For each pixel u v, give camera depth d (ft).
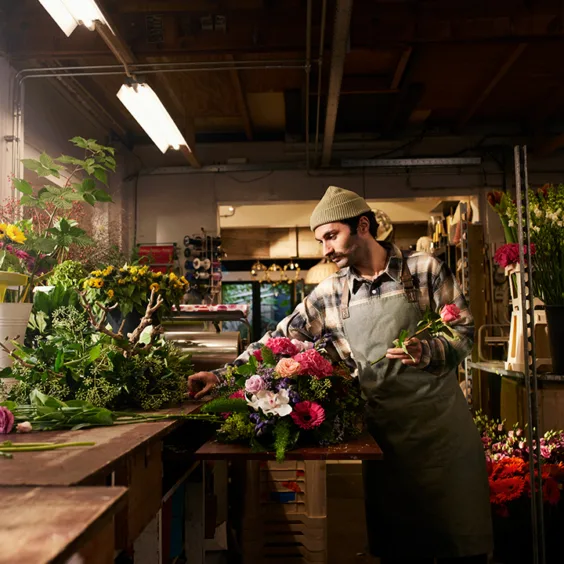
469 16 15.61
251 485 8.20
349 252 7.45
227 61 16.85
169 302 7.42
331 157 24.91
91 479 3.18
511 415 13.01
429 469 7.34
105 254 10.32
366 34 15.72
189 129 22.30
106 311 6.60
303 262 33.24
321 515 8.05
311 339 8.07
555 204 9.60
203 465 7.29
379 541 7.59
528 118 24.20
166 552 6.14
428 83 20.70
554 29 15.53
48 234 7.28
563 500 9.36
